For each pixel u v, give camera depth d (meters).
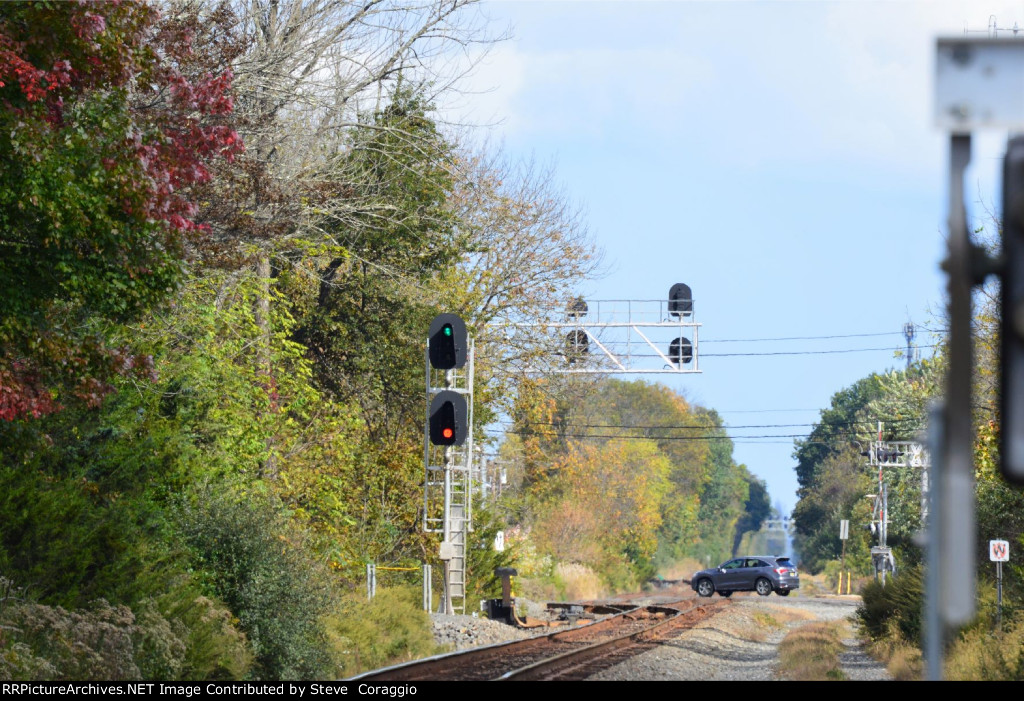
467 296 172.75
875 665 87.75
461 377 122.56
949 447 11.98
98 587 60.06
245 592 70.69
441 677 66.94
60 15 52.16
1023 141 11.80
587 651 85.31
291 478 121.31
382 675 63.84
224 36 90.06
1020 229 11.72
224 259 92.88
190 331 101.81
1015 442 11.78
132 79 58.31
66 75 52.16
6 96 52.03
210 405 98.25
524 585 194.75
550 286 179.62
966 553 12.02
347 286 157.25
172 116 66.19
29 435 57.16
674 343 170.62
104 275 54.09
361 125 118.06
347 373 161.88
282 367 130.38
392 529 144.50
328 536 125.12
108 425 72.81
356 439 144.12
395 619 92.50
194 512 74.69
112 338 77.94
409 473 146.25
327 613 81.06
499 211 178.88
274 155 109.25
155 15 57.88
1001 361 11.92
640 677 70.56
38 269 53.88
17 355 55.34
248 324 114.69
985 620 87.81
